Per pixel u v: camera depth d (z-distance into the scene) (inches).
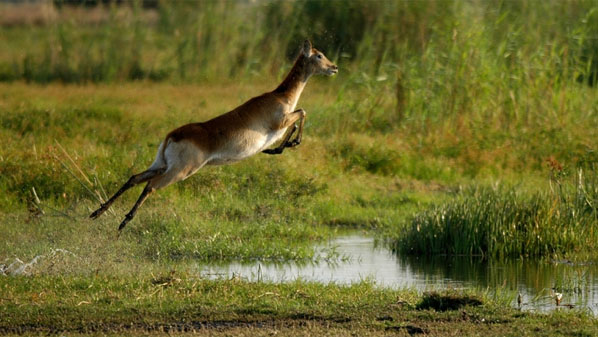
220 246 1199.6
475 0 2379.4
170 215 1307.8
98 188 1433.3
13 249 1124.5
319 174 1636.3
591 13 2231.8
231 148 1052.5
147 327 789.9
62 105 2164.1
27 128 1873.8
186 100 2304.4
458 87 2027.6
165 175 1031.6
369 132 2001.7
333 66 1129.4
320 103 2123.5
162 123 1924.2
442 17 2319.1
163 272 1003.3
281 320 817.5
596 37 2364.7
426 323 808.9
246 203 1448.1
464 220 1242.6
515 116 2006.6
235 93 2407.7
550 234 1232.2
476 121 1977.1
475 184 1585.9
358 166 1777.8
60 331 774.5
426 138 1945.1
